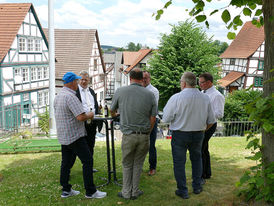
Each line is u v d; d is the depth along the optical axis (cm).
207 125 394
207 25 369
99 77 3866
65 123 363
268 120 301
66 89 367
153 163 481
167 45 2800
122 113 374
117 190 418
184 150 385
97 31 3519
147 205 367
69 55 3331
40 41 2547
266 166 315
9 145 698
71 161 411
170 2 374
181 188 387
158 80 2733
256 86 3703
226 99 1916
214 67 2814
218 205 357
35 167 527
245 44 3978
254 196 350
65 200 384
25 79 2359
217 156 612
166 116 380
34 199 387
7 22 2188
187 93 370
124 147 379
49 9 898
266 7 308
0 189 421
